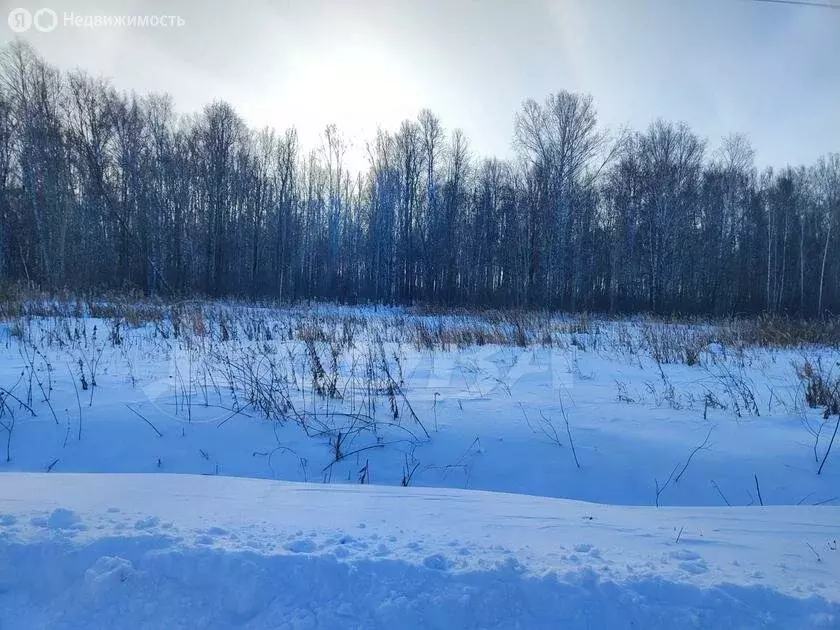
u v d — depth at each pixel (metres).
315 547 2.77
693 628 2.31
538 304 32.47
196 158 35.97
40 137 28.64
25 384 6.86
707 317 25.14
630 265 37.28
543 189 34.25
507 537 3.11
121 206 32.59
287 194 38.88
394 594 2.41
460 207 39.22
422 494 4.01
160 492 3.77
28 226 27.67
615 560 2.81
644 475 5.19
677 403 7.20
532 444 5.68
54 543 2.65
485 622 2.33
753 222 42.38
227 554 2.57
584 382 8.61
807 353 12.63
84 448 5.49
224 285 33.97
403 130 39.53
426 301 32.31
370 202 41.34
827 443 5.68
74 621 2.32
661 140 37.06
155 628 2.29
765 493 4.91
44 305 14.92
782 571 2.76
